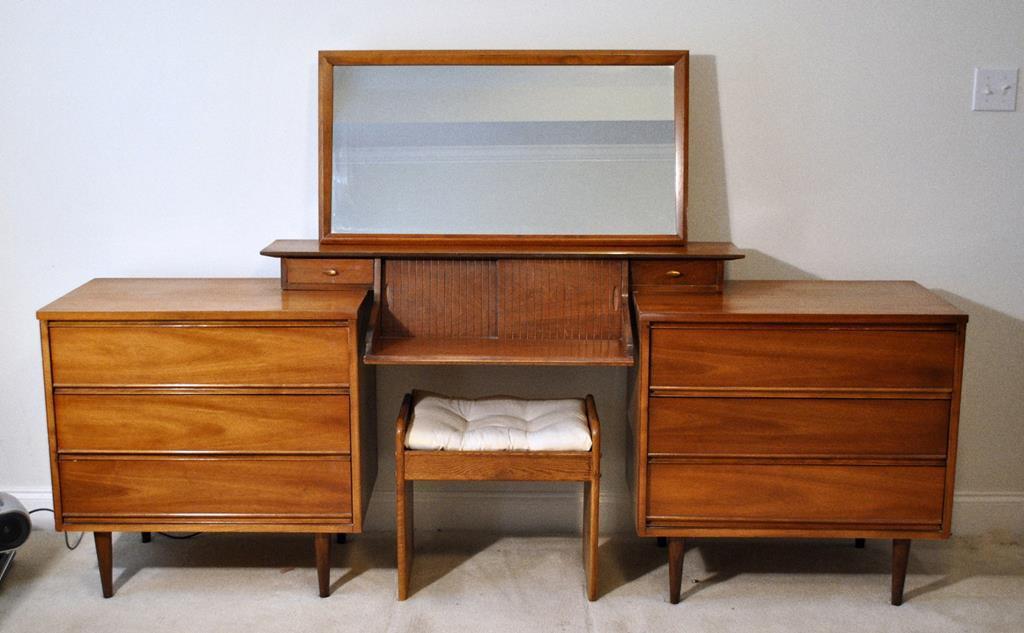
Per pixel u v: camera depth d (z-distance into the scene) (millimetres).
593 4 2555
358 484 2363
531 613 2395
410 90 2541
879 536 2369
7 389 2783
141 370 2301
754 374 2289
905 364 2275
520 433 2352
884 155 2619
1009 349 2719
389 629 2324
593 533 2396
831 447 2326
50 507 2830
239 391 2314
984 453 2773
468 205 2555
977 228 2656
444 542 2746
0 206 2676
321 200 2555
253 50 2588
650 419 2318
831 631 2322
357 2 2564
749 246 2672
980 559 2666
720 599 2463
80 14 2572
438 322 2479
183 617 2379
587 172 2543
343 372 2303
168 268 2709
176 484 2365
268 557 2668
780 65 2576
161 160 2648
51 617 2379
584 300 2449
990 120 2598
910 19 2549
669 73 2529
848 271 2682
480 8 2562
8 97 2613
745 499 2357
